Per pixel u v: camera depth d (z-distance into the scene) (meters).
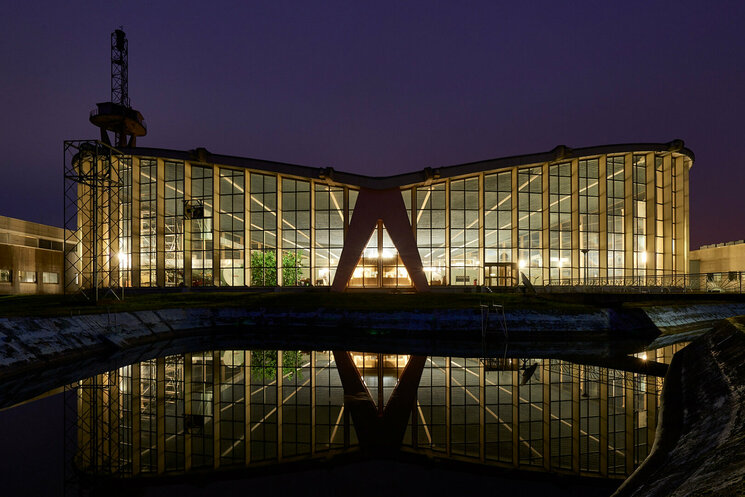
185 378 15.69
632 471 8.04
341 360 19.28
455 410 11.87
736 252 58.41
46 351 17.73
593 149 42.22
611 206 44.22
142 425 10.78
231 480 7.73
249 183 43.88
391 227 42.66
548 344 24.38
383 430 10.37
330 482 7.56
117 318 23.61
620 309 29.12
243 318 29.28
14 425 10.77
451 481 7.54
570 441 9.55
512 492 7.11
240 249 43.38
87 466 8.39
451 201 43.72
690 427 8.78
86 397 13.25
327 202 44.16
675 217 45.94
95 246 26.89
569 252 42.97
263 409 11.98
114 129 48.75
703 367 12.55
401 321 27.59
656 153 44.22
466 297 32.88
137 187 44.19
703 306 34.03
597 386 14.49
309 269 43.09
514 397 13.14
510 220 42.97
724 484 3.86
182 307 29.08
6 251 51.81
